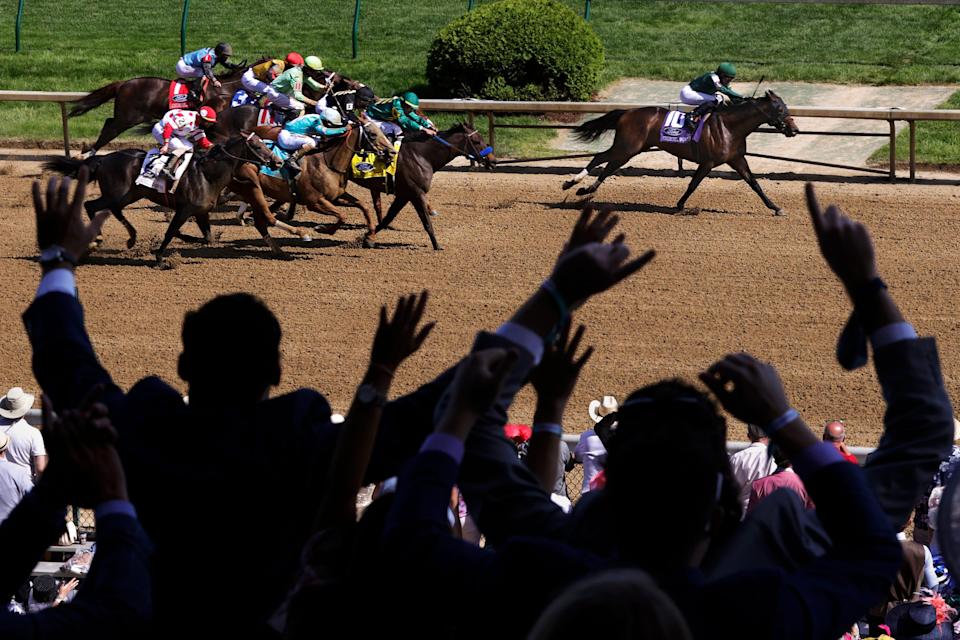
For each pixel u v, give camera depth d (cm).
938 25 4203
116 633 324
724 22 4312
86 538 1177
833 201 2833
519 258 2478
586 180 3052
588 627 230
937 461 343
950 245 2517
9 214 2750
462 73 3569
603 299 2238
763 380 334
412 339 368
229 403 388
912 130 2936
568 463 1297
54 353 396
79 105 3102
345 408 1814
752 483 1165
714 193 2930
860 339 361
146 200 2930
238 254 2517
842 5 4422
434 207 2858
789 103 3603
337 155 2489
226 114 2705
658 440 310
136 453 378
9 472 1127
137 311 2172
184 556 375
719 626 291
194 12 4447
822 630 295
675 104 3353
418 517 317
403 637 344
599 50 3622
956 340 2031
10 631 316
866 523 317
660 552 300
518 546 312
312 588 348
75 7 4519
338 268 2428
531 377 421
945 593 1126
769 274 2362
